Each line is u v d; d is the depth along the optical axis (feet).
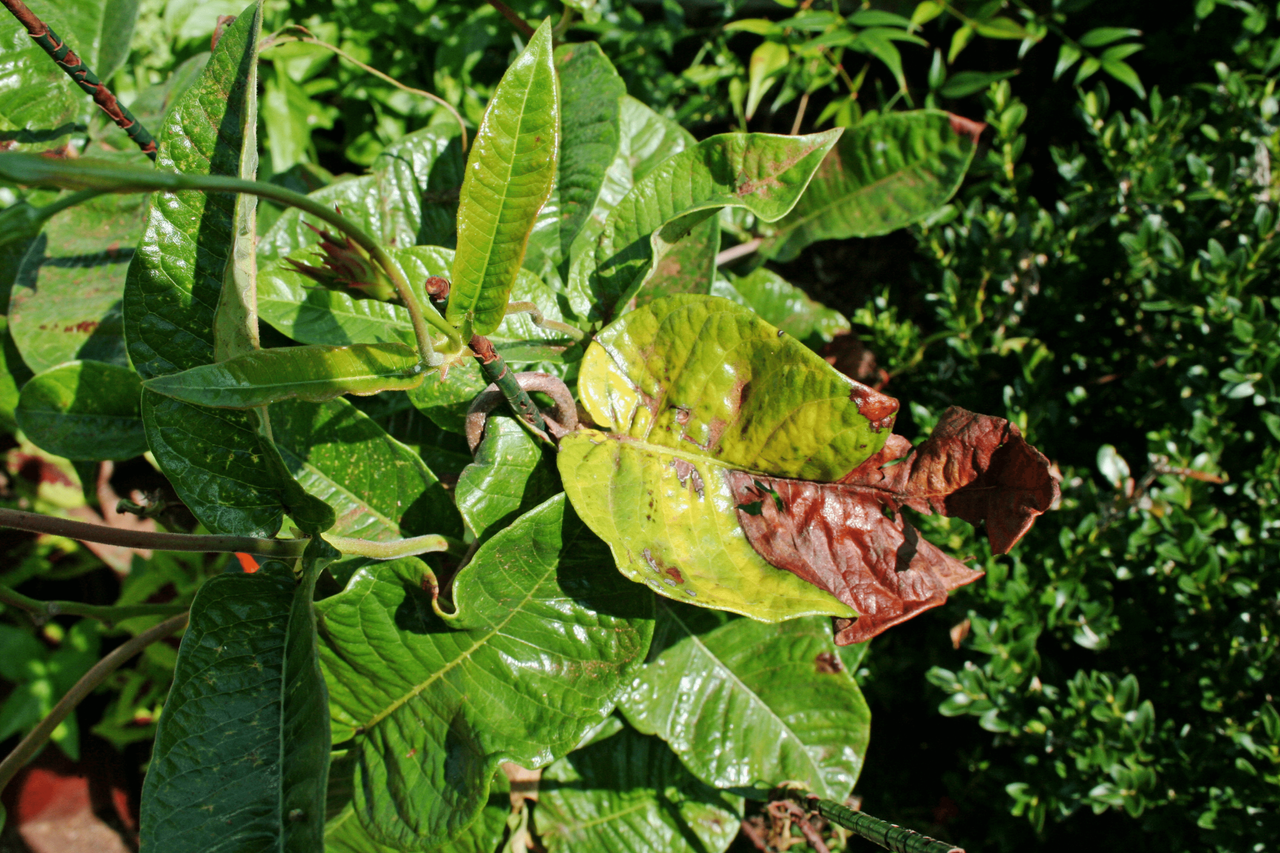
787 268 3.52
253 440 1.51
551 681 1.58
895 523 1.57
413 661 1.58
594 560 1.59
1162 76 3.09
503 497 1.59
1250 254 2.24
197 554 2.68
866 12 2.58
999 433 1.50
